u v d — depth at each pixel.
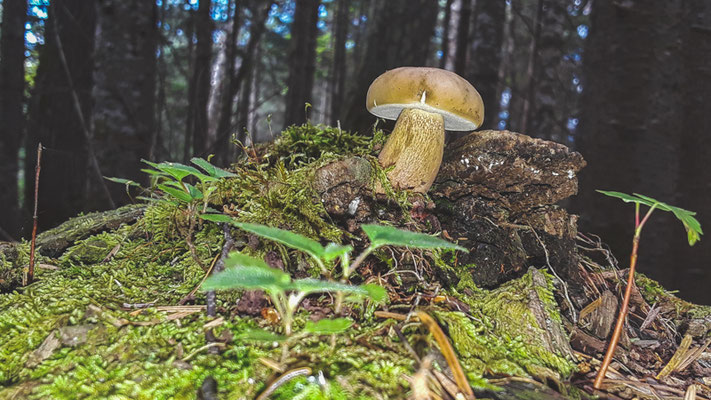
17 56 0.91
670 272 0.52
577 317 0.28
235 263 0.17
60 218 0.88
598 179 0.50
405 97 0.28
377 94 0.30
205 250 0.28
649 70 0.49
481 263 0.29
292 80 1.32
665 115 0.49
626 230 0.49
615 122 0.50
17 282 0.27
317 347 0.20
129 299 0.24
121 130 0.63
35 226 0.27
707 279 0.51
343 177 0.28
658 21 0.49
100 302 0.23
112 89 0.62
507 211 0.31
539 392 0.20
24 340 0.21
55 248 0.31
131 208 0.37
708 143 0.53
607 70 0.51
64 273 0.27
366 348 0.20
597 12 0.54
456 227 0.31
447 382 0.19
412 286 0.26
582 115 0.55
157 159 0.95
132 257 0.29
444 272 0.27
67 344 0.20
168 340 0.20
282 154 0.35
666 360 0.26
